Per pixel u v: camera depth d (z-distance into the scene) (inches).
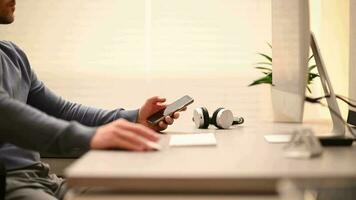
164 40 96.8
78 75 97.5
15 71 60.2
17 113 41.7
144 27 97.0
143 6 96.7
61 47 97.6
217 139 44.2
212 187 26.0
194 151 36.0
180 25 96.6
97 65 97.3
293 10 48.8
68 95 97.3
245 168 28.1
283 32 55.9
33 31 97.4
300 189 25.8
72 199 26.8
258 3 95.7
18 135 41.6
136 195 26.9
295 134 34.8
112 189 27.4
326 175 25.7
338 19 77.9
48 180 58.4
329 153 34.8
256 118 89.2
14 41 97.6
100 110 62.5
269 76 78.7
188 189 26.5
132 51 97.1
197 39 96.6
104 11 97.1
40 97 64.9
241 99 96.3
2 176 43.1
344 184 25.6
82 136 37.7
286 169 27.6
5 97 43.8
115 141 35.8
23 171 55.4
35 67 97.3
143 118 58.2
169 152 35.3
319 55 50.4
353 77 59.7
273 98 65.4
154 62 97.0
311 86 84.7
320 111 74.0
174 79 96.9
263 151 35.7
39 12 97.3
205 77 96.6
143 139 36.8
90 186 26.5
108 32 97.2
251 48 96.0
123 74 97.2
